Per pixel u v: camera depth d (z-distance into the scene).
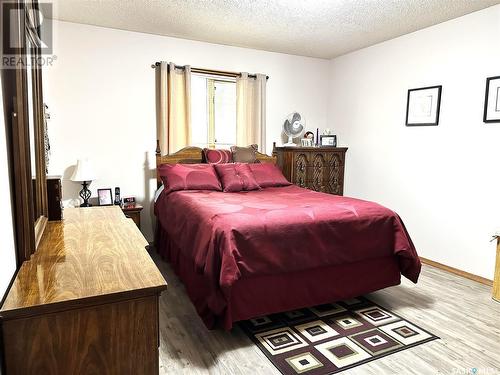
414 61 3.94
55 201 2.11
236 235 2.30
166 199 3.63
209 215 2.60
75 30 3.78
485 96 3.25
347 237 2.65
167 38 4.21
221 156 4.30
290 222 2.49
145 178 4.29
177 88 4.30
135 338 1.18
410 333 2.39
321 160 4.84
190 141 4.34
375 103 4.49
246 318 2.36
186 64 4.32
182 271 3.04
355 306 2.81
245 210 2.68
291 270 2.45
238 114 4.66
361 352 2.17
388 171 4.34
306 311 2.72
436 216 3.78
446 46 3.60
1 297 1.07
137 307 1.18
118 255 1.48
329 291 2.66
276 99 4.96
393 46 4.19
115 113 4.06
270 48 4.67
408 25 3.71
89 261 1.40
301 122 5.15
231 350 2.18
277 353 2.16
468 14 3.38
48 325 1.07
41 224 1.79
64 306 1.06
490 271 3.29
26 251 1.38
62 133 3.83
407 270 2.90
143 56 4.12
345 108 5.00
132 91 4.12
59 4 3.23
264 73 4.82
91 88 3.92
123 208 3.87
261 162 4.63
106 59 3.95
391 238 2.81
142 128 4.21
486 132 3.28
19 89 1.28
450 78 3.57
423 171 3.90
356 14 3.40
